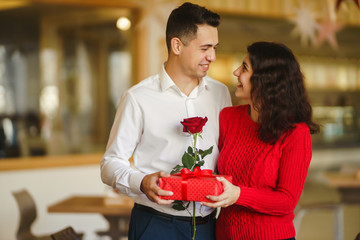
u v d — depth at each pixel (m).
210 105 1.81
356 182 4.11
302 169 1.53
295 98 1.56
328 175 4.49
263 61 1.56
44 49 8.76
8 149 7.46
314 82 6.63
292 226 1.61
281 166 1.54
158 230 1.72
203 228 1.73
